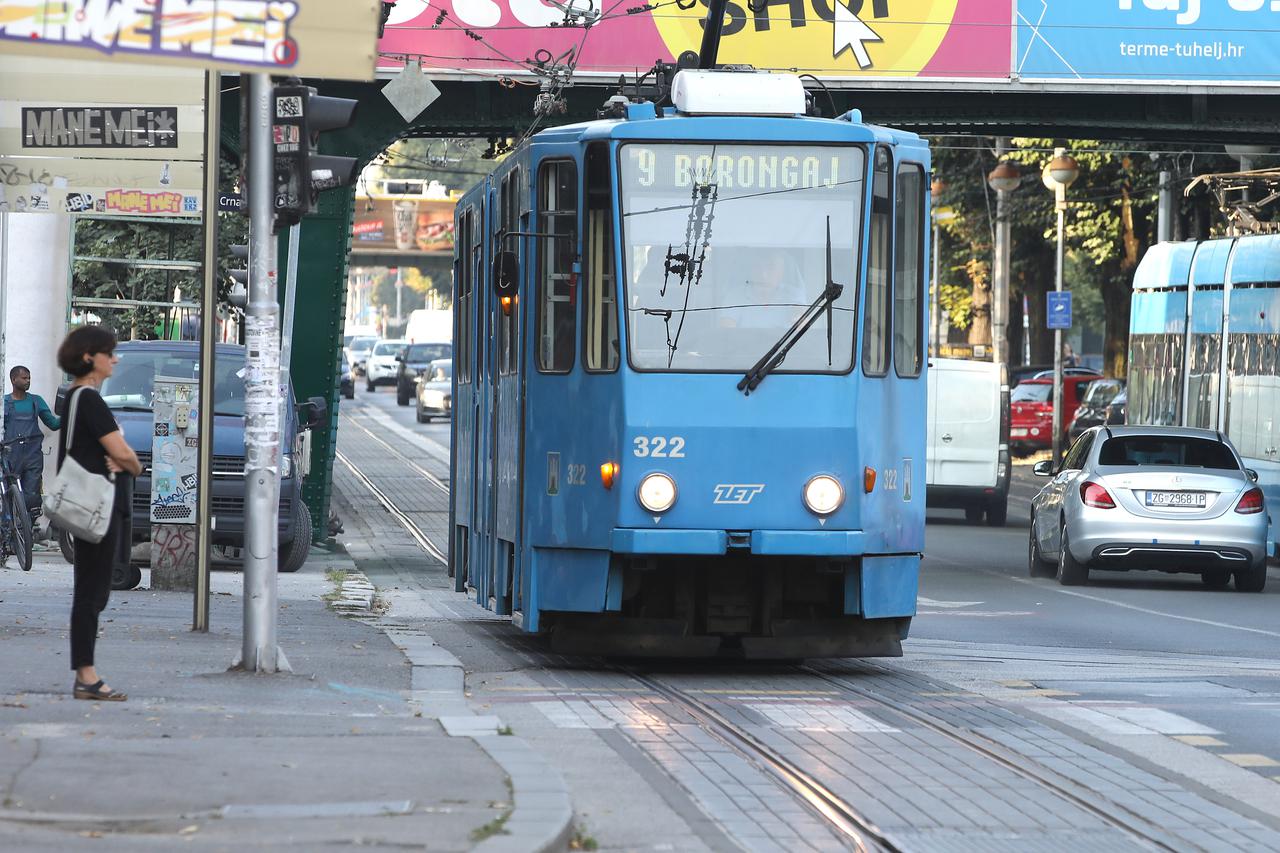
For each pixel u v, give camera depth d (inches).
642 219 1357.0
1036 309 5807.1
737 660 1494.8
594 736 1053.8
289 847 714.2
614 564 1346.0
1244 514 2244.1
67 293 2527.1
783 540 1326.3
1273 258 2704.2
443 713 1077.8
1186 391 3038.9
